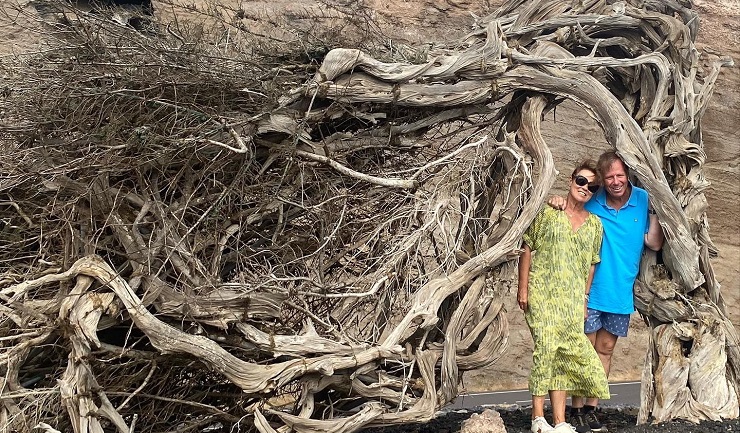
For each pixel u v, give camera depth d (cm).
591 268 602
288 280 536
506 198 582
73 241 506
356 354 524
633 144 602
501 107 628
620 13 656
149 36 590
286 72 581
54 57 576
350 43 644
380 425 542
